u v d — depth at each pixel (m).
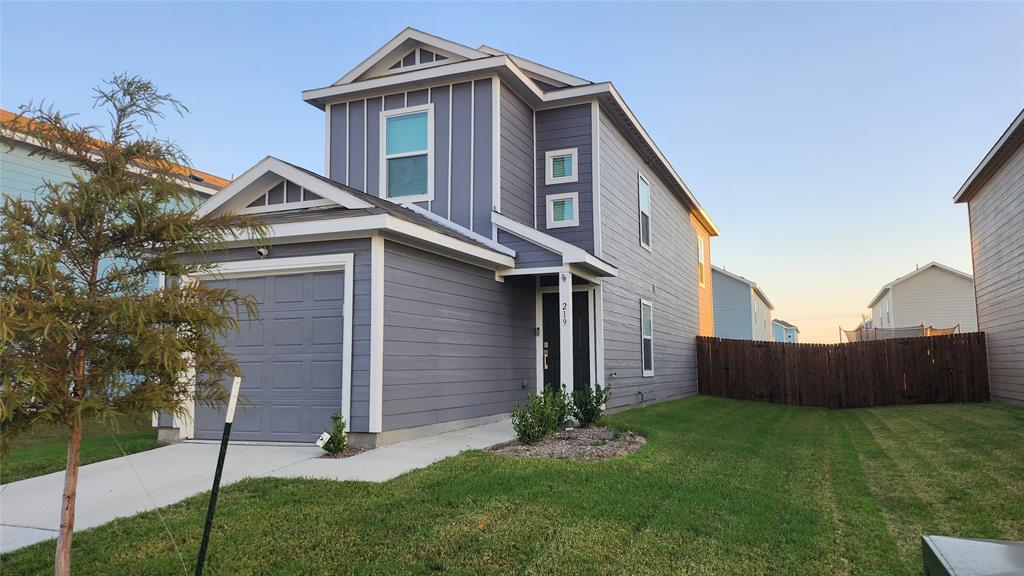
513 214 11.70
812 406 17.31
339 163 12.27
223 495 5.80
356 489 5.91
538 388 12.20
